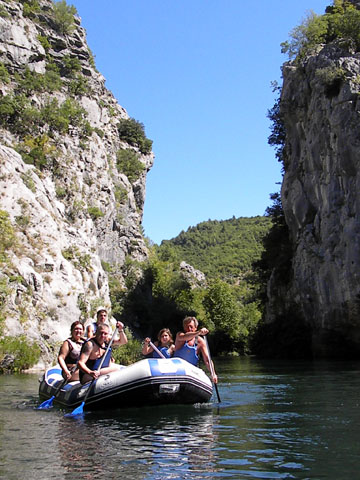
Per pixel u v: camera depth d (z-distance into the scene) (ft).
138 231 284.41
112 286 234.38
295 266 153.58
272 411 30.42
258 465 18.20
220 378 59.52
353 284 118.42
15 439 23.15
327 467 17.72
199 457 19.43
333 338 130.31
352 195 120.98
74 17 273.75
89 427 25.90
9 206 114.21
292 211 156.87
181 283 270.67
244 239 609.42
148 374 31.22
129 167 301.02
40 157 190.19
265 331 168.55
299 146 157.99
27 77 220.23
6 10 232.73
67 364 37.09
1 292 88.79
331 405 32.71
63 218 153.07
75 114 220.64
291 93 155.74
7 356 78.64
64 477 17.07
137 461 18.99
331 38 162.71
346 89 125.29
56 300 103.76
